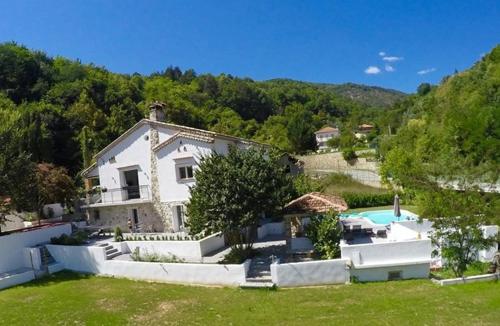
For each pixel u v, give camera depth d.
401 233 22.66
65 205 39.56
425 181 21.20
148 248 23.27
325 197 22.81
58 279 20.20
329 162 74.12
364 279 16.88
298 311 13.72
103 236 27.98
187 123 74.50
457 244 16.95
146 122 31.12
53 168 36.34
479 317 11.93
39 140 48.38
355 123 128.00
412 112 87.00
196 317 13.89
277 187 20.30
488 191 19.56
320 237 19.72
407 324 11.76
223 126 82.88
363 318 12.54
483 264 17.84
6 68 63.09
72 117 57.00
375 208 39.50
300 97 148.88
